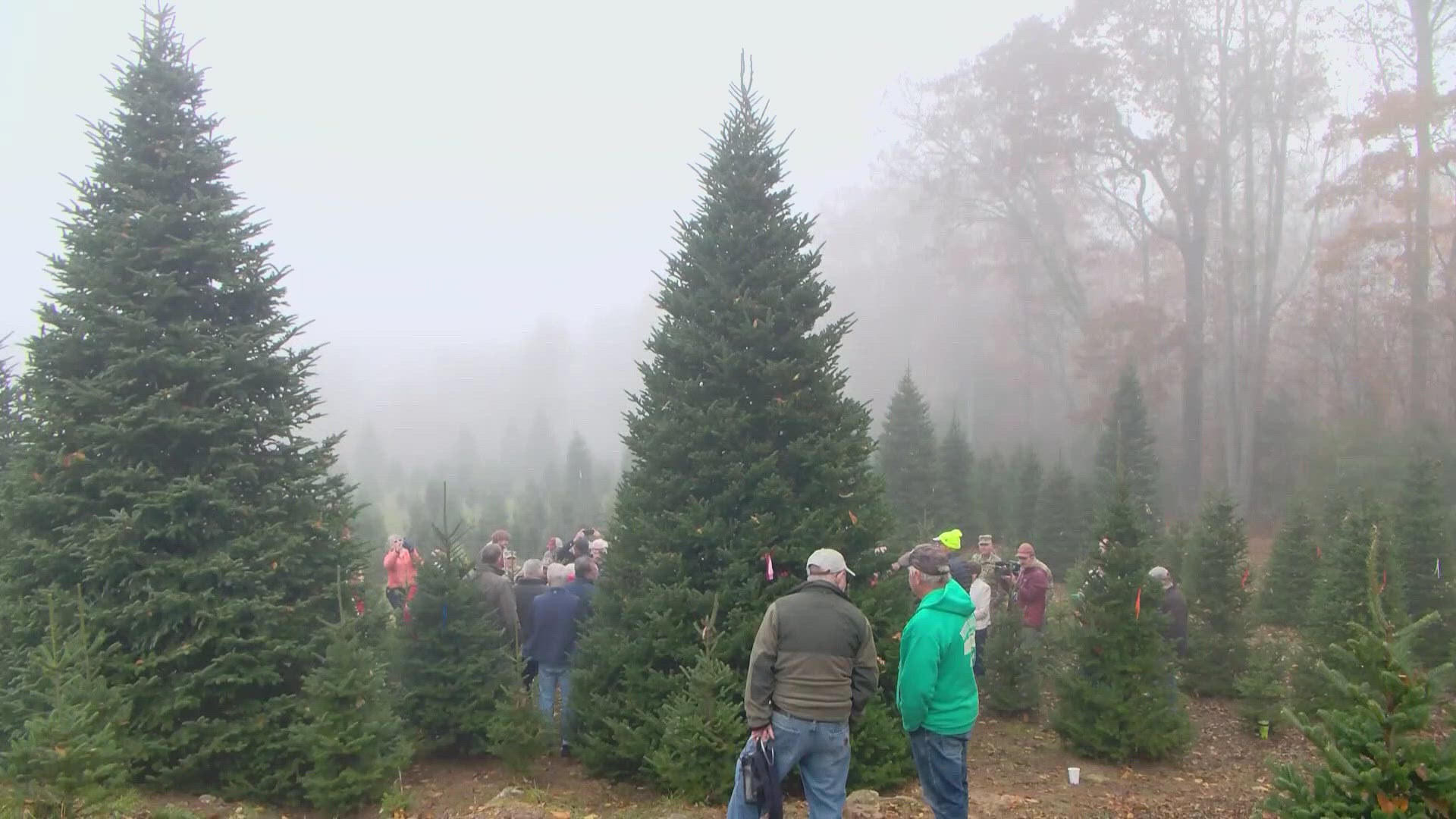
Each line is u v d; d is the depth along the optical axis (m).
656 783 8.70
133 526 8.15
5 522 8.50
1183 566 17.78
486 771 9.44
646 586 9.16
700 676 8.16
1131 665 9.77
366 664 8.17
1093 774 9.34
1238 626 12.77
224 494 8.54
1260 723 10.91
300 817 7.86
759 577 8.81
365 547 9.60
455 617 9.86
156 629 8.18
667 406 9.66
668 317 10.01
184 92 9.41
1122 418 30.48
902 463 27.38
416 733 9.44
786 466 9.37
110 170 9.02
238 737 8.10
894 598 8.97
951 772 6.19
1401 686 4.57
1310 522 19.78
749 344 9.45
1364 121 33.06
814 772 5.89
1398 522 15.67
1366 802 4.48
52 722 6.11
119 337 8.59
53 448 8.51
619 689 9.21
